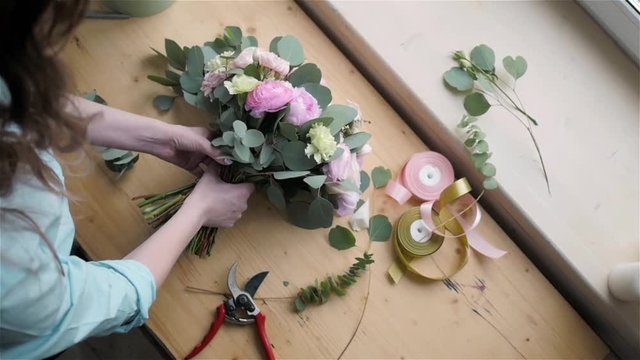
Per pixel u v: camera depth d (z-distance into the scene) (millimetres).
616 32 985
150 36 929
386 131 943
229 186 813
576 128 953
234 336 815
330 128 769
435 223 906
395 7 978
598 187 928
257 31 956
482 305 879
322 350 826
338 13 958
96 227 831
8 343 592
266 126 777
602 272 889
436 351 849
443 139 954
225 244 851
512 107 951
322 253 865
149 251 734
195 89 832
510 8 1008
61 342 607
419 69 949
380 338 842
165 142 801
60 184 596
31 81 482
